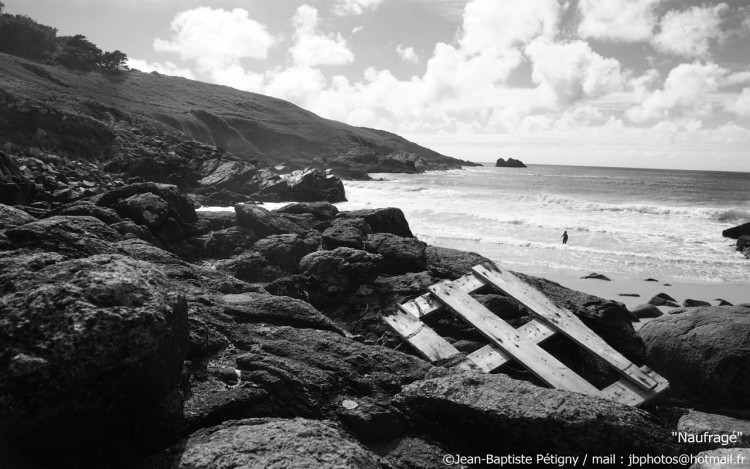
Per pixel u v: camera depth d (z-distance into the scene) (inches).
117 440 120.6
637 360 245.6
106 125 1362.0
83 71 2910.9
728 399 215.6
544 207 1249.4
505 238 770.8
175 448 123.4
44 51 2851.9
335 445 117.7
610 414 144.5
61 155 1128.2
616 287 518.3
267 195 1208.2
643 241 801.6
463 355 214.1
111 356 109.7
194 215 461.1
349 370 172.6
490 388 155.4
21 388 102.3
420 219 958.4
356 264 296.7
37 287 119.3
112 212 363.3
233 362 169.8
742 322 229.8
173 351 129.6
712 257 685.3
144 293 127.1
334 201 1288.1
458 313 238.5
